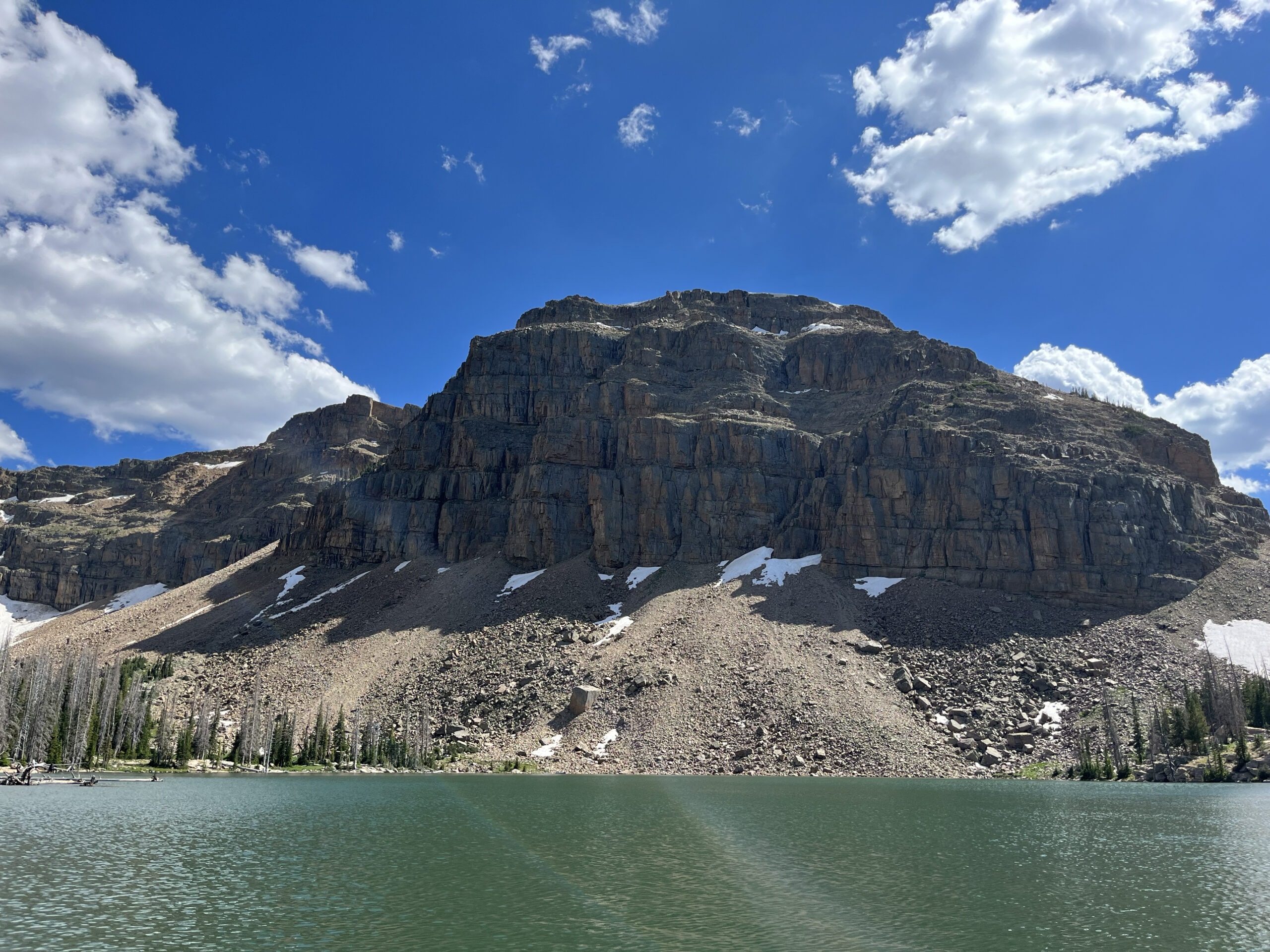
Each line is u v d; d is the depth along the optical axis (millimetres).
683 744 146875
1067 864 71250
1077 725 148000
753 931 53219
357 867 70000
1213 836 83562
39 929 51844
